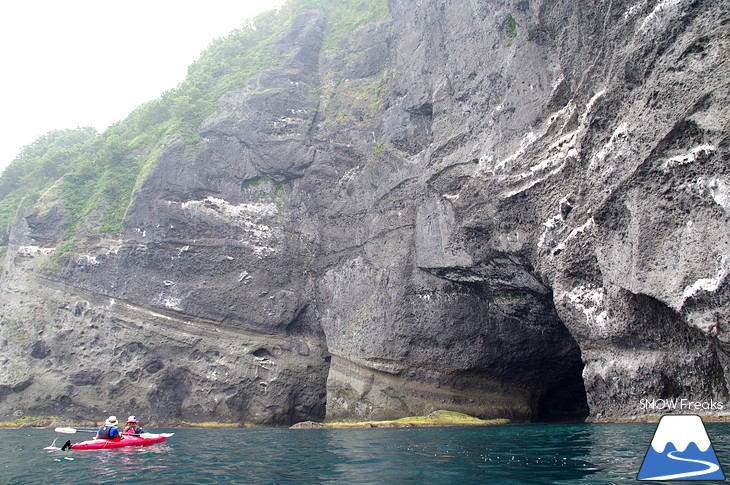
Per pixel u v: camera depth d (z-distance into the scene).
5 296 35.84
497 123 23.94
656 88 16.44
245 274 34.47
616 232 17.67
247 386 32.38
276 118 37.72
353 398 28.91
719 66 14.85
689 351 16.11
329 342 32.06
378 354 28.20
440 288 26.77
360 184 33.03
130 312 33.34
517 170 22.27
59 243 36.41
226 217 35.31
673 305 15.42
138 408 31.83
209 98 40.69
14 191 46.94
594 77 19.20
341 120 36.44
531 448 13.34
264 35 46.97
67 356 33.03
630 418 17.67
